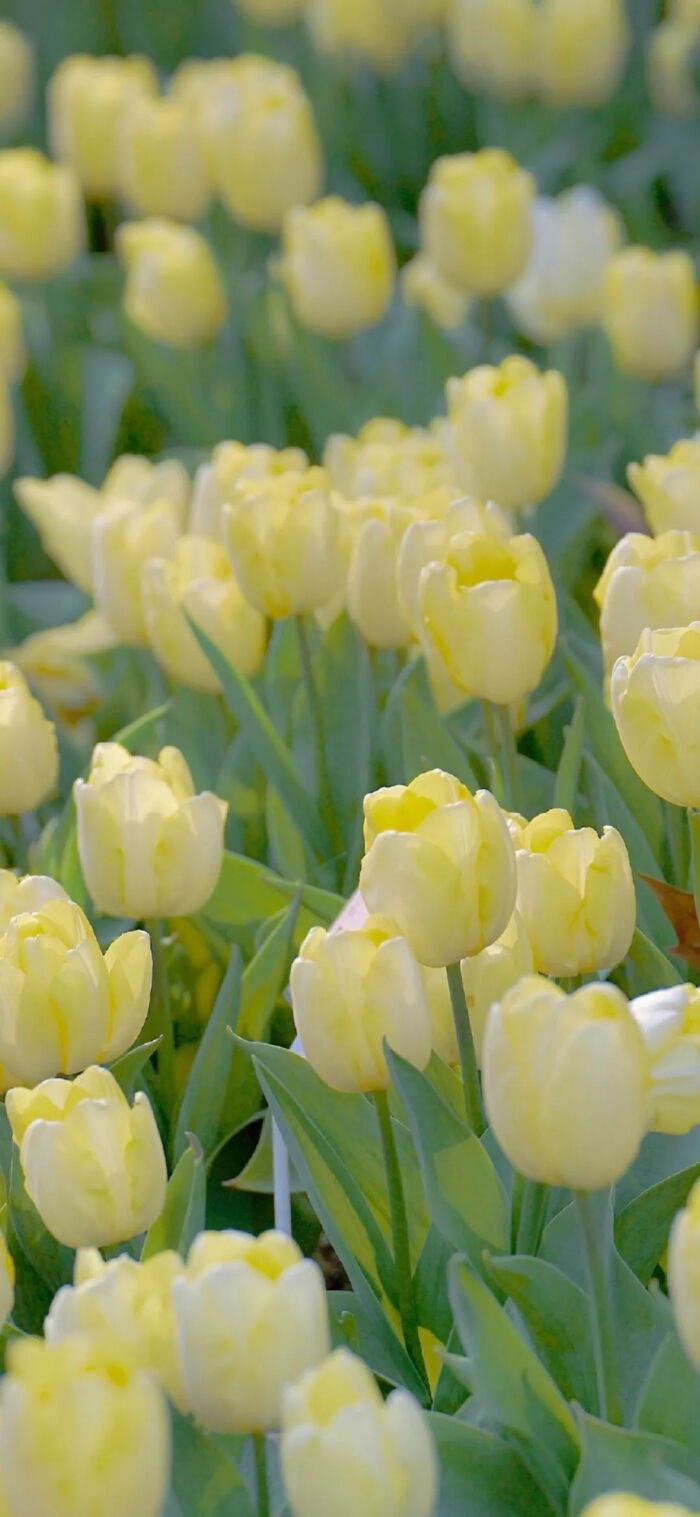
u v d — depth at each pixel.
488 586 1.81
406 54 4.58
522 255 2.74
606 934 1.71
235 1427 1.54
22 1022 1.69
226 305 3.21
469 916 1.66
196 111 3.75
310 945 1.65
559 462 2.08
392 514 1.98
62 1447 1.48
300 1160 1.72
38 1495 1.48
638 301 2.69
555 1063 1.52
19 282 3.92
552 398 2.06
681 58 4.18
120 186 3.89
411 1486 1.48
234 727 2.15
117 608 2.09
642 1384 1.64
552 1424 1.60
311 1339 1.53
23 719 1.90
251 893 1.97
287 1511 1.60
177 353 3.48
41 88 5.68
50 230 3.38
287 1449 1.48
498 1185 1.66
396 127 4.87
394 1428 1.48
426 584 1.82
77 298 4.12
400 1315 1.72
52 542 2.43
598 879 1.70
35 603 3.13
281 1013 1.96
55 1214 1.63
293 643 2.12
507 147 4.50
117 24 5.82
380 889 1.65
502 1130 1.54
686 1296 1.49
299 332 3.30
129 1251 1.77
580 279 3.12
